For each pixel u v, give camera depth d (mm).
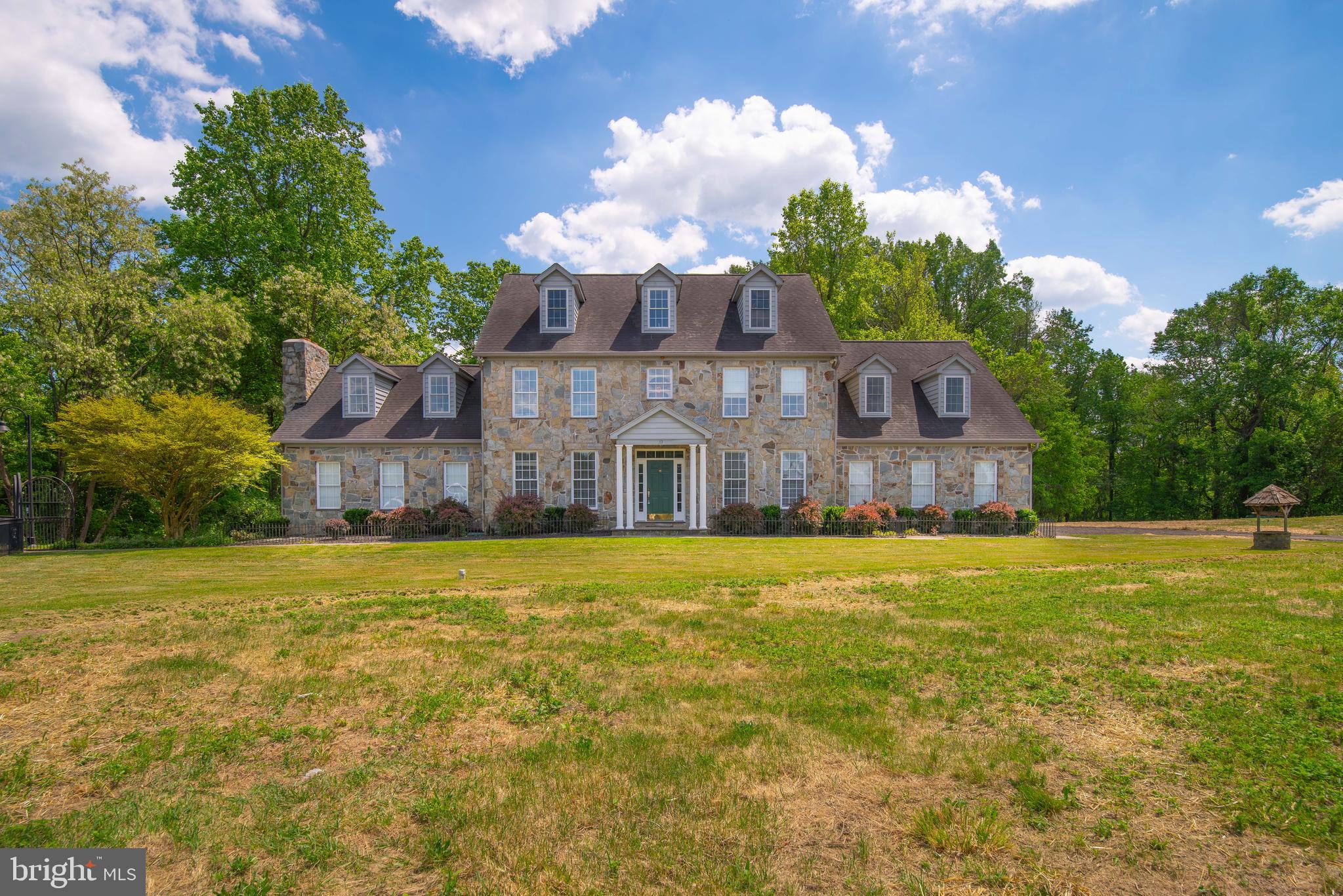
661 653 7980
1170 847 4039
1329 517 30984
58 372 25250
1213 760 5113
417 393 28438
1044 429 42000
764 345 26125
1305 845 4047
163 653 8172
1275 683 6645
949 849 4012
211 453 22703
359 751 5461
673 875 3797
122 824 4344
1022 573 13945
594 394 25875
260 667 7598
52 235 27703
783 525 24656
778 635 8750
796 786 4777
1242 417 41938
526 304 27609
